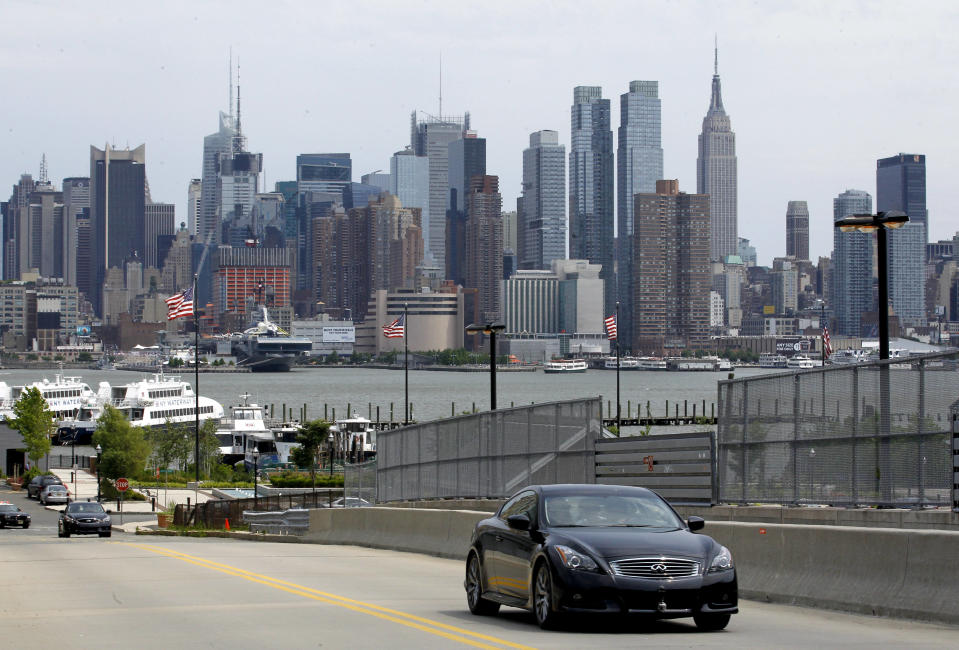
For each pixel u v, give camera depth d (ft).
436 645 63.77
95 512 226.79
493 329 199.41
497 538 75.61
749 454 109.81
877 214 111.55
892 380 91.15
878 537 76.64
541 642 64.08
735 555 89.71
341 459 493.36
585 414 131.44
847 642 63.62
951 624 69.46
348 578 105.50
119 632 70.28
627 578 64.54
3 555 142.61
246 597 89.20
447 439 163.84
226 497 366.43
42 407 474.08
